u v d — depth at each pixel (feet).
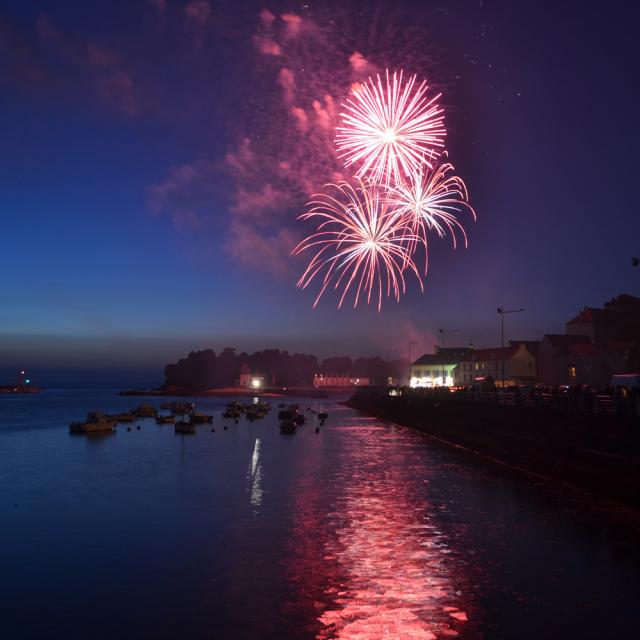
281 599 76.95
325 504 131.54
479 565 88.28
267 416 507.30
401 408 398.42
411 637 66.23
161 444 277.23
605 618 69.82
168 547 99.81
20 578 85.66
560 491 140.97
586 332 402.11
